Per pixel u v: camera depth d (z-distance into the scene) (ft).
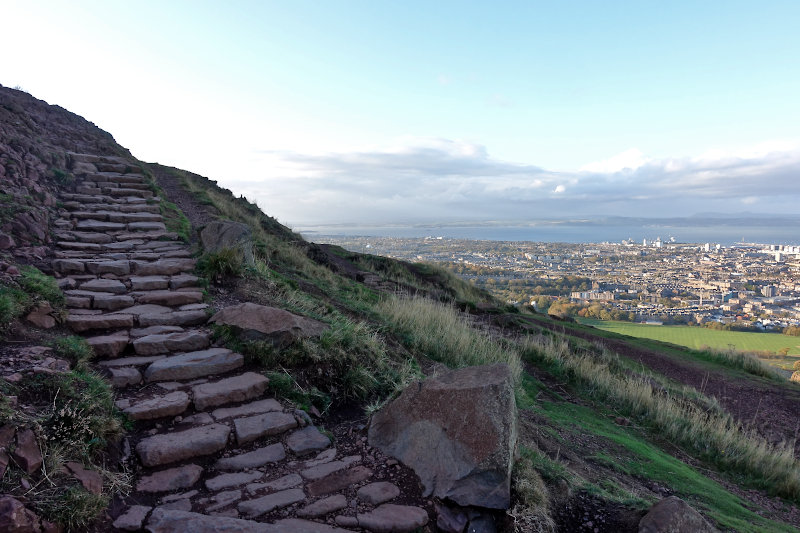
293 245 46.55
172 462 11.03
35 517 7.66
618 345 44.62
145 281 20.59
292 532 8.73
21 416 9.50
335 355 16.63
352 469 11.55
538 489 11.06
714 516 14.39
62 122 51.70
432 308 32.40
